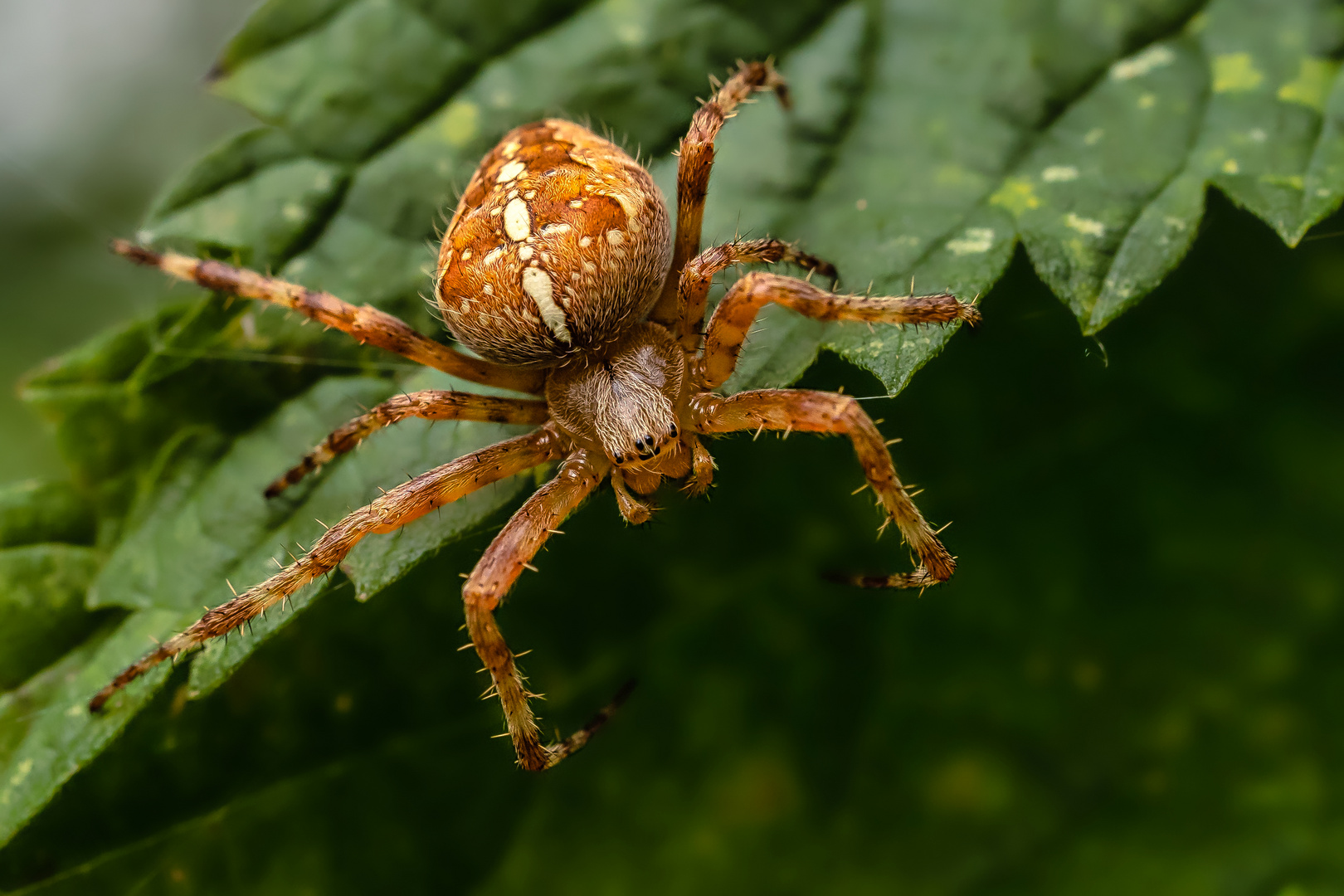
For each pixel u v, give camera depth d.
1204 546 0.15
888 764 0.15
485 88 0.15
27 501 0.15
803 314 0.14
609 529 0.15
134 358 0.15
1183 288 0.15
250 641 0.14
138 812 0.15
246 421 0.15
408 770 0.15
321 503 0.15
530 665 0.15
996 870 0.15
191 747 0.15
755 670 0.15
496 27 0.15
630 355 0.14
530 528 0.14
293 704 0.15
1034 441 0.15
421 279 0.15
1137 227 0.14
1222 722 0.15
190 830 0.15
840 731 0.15
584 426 0.14
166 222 0.15
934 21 0.15
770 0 0.15
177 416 0.15
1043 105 0.15
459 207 0.15
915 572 0.14
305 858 0.15
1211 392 0.15
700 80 0.15
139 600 0.14
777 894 0.15
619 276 0.14
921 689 0.15
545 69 0.15
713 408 0.14
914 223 0.15
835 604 0.15
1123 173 0.14
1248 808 0.15
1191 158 0.14
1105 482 0.15
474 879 0.15
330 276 0.15
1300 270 0.15
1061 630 0.15
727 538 0.15
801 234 0.15
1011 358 0.15
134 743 0.14
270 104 0.15
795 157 0.15
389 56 0.15
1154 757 0.15
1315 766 0.15
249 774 0.15
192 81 0.16
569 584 0.15
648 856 0.15
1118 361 0.15
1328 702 0.15
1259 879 0.15
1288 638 0.15
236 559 0.14
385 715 0.15
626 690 0.14
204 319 0.15
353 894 0.15
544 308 0.14
